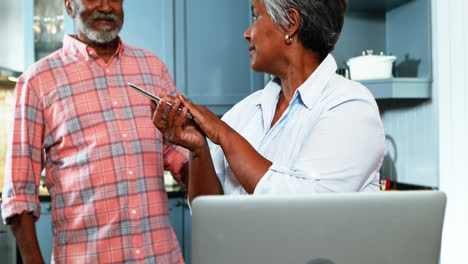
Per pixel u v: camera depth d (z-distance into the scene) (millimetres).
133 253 1567
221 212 667
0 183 3338
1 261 2869
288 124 1112
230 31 3381
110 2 1600
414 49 2707
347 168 956
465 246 2344
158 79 1732
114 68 1661
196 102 3363
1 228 2875
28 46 3234
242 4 3389
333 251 671
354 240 672
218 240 672
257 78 3406
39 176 1609
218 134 1000
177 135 1059
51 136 1599
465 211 2348
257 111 1228
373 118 1009
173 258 1657
